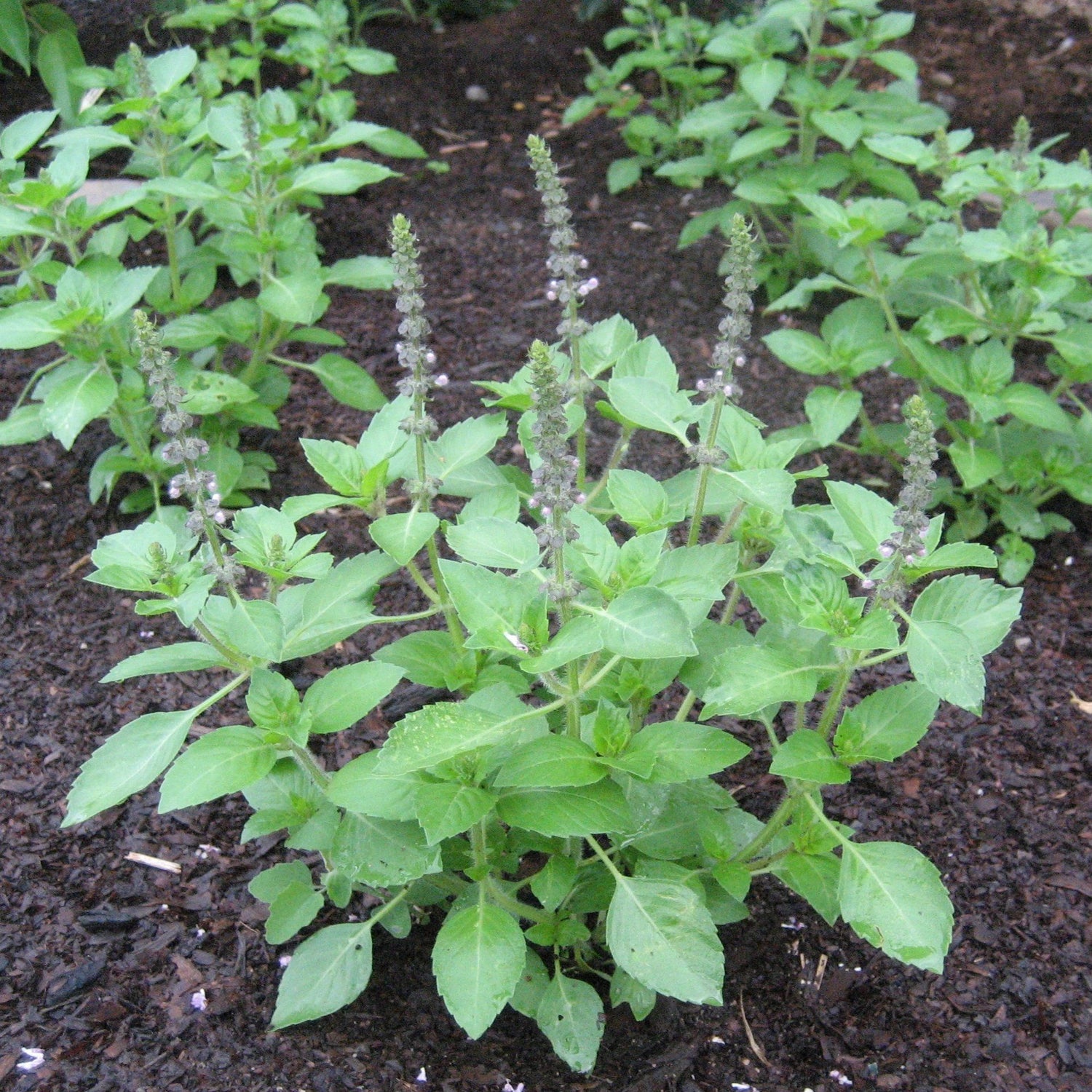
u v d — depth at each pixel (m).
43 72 1.12
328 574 0.60
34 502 0.92
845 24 1.13
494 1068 0.60
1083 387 1.03
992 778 0.74
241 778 0.53
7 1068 0.60
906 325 1.10
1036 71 1.44
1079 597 0.87
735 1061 0.61
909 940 0.52
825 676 0.58
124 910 0.67
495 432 0.61
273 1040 0.61
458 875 0.64
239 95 0.89
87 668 0.80
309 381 1.05
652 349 0.66
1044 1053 0.61
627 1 1.58
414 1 1.63
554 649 0.50
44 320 0.78
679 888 0.55
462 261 1.18
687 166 1.17
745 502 0.60
